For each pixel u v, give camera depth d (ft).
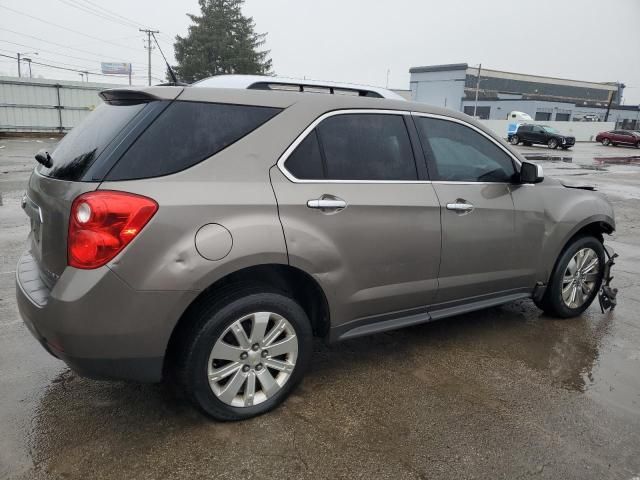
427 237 10.82
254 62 179.52
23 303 8.39
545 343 13.14
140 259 7.72
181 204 7.96
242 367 9.04
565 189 14.15
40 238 8.70
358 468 8.15
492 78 294.46
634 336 13.82
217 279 8.28
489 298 12.69
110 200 7.57
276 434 8.92
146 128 8.09
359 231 9.78
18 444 8.42
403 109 10.93
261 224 8.58
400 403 10.05
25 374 10.65
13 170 43.60
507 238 12.38
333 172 9.66
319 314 10.24
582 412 9.98
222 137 8.65
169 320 8.04
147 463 8.07
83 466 7.97
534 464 8.42
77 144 8.79
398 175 10.59
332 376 11.07
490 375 11.34
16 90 87.15
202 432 8.88
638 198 40.73
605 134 139.44
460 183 11.52
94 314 7.62
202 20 177.47
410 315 11.30
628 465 8.48
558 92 328.29
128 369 8.09
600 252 14.96
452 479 8.00
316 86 10.67
